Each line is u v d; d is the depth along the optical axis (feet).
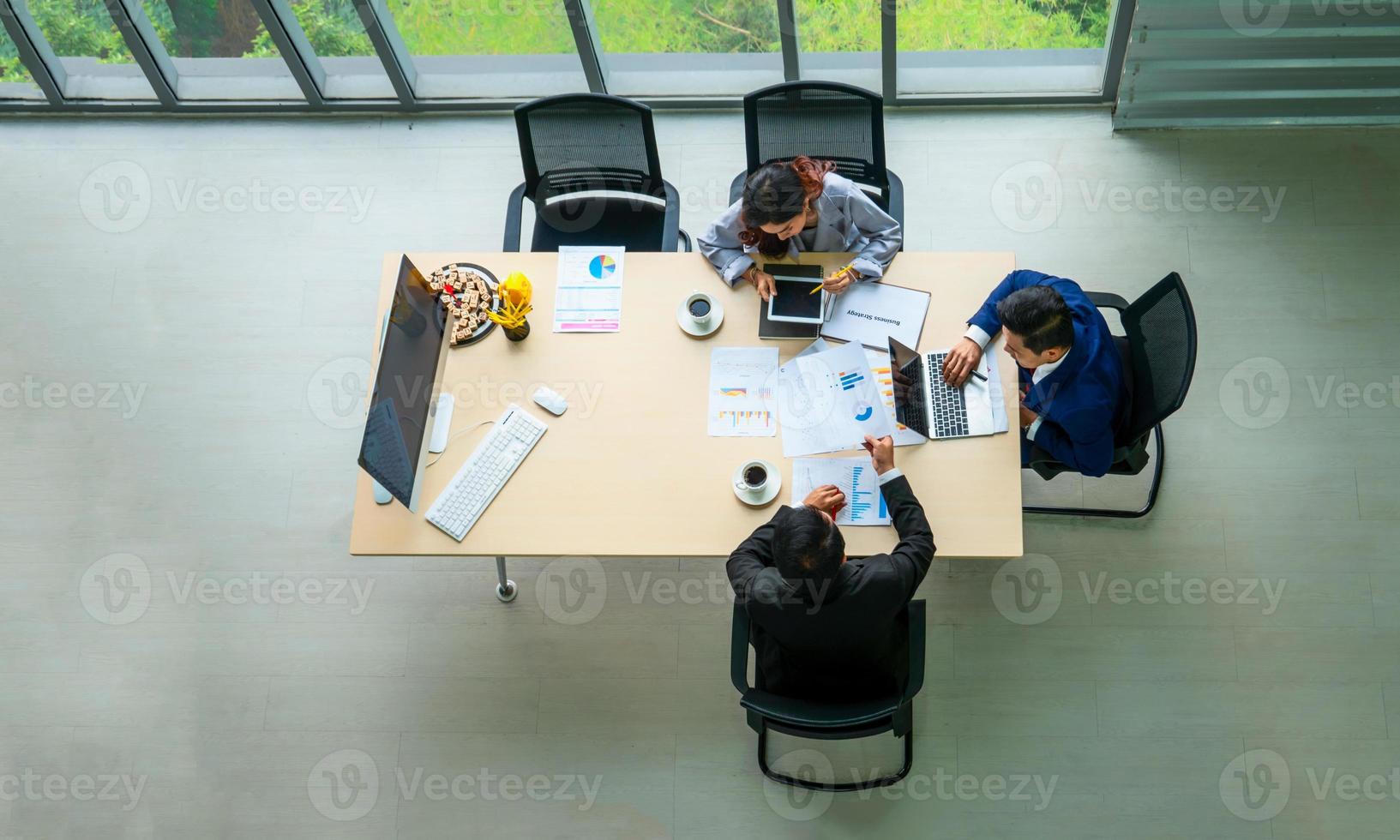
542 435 10.12
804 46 13.73
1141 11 12.51
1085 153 13.74
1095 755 11.24
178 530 12.80
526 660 11.98
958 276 10.52
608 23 13.60
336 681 12.04
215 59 14.53
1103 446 10.00
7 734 12.00
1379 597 11.57
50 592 12.57
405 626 12.21
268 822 11.53
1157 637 11.59
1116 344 10.66
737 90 14.30
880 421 9.89
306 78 14.32
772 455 9.87
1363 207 13.11
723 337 10.41
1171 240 13.16
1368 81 12.82
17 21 13.82
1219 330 12.71
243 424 13.24
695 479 9.87
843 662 9.50
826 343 10.30
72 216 14.42
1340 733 11.15
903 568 8.95
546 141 11.28
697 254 10.85
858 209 10.57
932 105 14.15
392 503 9.97
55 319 13.88
